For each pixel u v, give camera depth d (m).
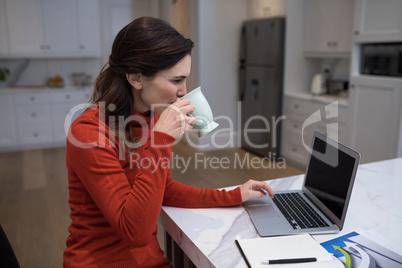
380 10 2.95
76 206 1.03
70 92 5.09
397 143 2.91
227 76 4.78
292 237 0.99
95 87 1.05
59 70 5.47
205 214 1.17
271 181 1.49
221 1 4.55
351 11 3.42
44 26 4.96
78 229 1.03
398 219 1.14
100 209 0.93
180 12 5.45
